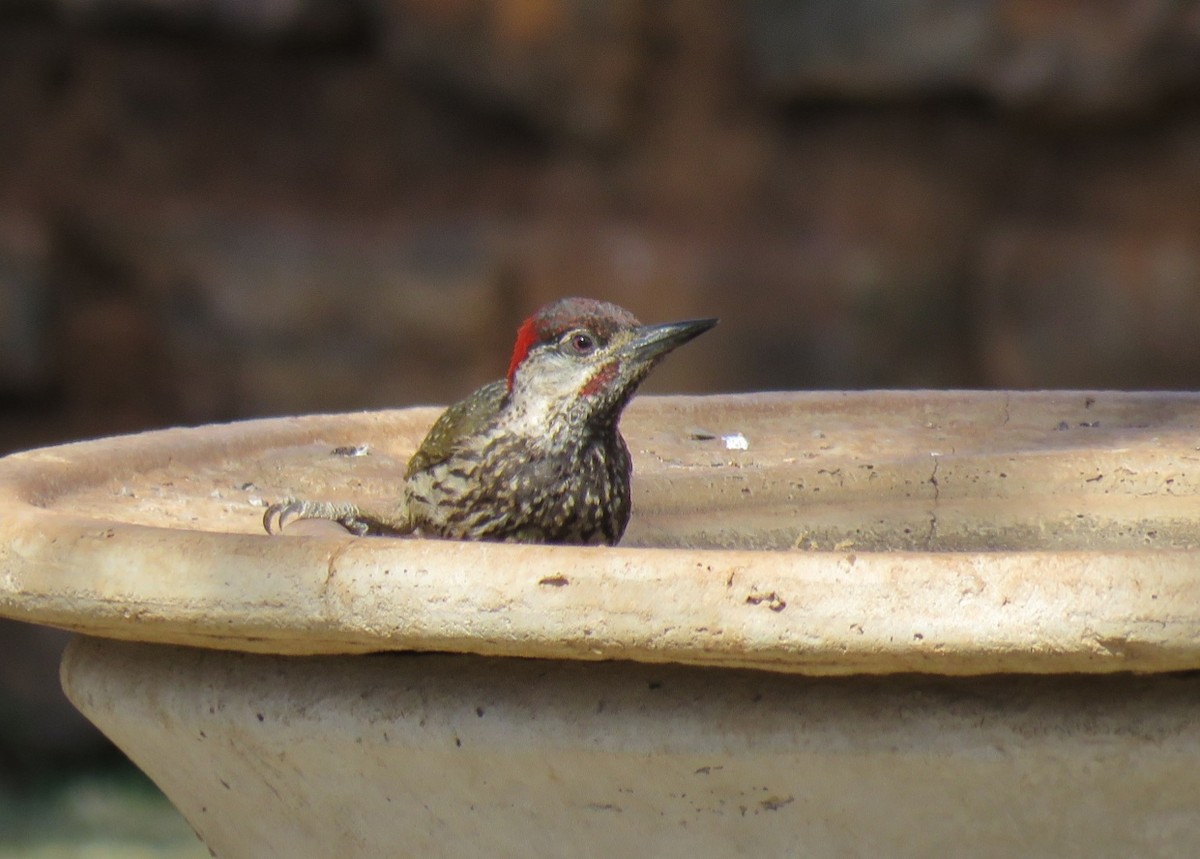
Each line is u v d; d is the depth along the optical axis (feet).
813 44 59.16
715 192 60.75
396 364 59.11
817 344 56.80
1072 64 55.98
